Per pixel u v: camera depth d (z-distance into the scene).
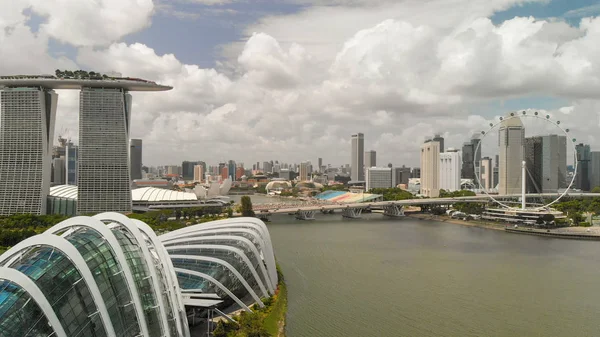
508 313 165.50
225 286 157.12
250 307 158.88
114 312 92.12
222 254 164.50
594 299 183.25
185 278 149.75
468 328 150.38
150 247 132.00
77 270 87.19
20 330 74.00
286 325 151.00
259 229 193.88
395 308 170.00
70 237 94.69
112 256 97.62
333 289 195.38
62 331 78.94
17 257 89.62
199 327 139.00
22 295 76.44
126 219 110.81
